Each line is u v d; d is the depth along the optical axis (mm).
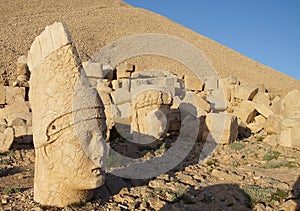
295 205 5062
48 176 4598
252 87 13906
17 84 13203
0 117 11344
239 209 5055
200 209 5137
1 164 7625
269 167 7469
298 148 8953
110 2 56438
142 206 4996
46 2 46094
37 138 4570
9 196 5012
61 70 4516
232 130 10180
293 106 10531
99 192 5293
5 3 39531
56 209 4512
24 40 26828
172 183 6211
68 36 4602
